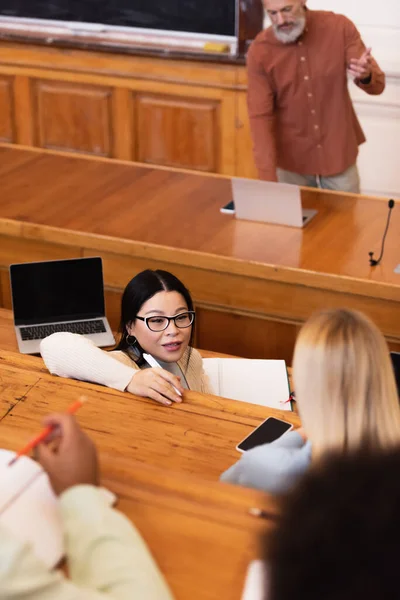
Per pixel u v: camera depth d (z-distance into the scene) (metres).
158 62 4.94
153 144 5.23
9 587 0.71
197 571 0.87
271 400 2.25
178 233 3.09
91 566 0.77
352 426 1.14
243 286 2.94
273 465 1.35
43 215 3.25
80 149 5.41
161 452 1.67
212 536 0.92
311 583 0.52
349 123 3.80
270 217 3.15
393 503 0.53
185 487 1.00
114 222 3.18
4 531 0.74
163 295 2.19
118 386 1.87
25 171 3.67
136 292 2.21
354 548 0.52
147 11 4.98
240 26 4.72
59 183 3.54
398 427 1.14
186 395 1.86
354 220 3.18
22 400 1.82
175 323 2.20
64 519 0.82
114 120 5.24
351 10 4.61
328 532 0.53
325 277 2.80
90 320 2.68
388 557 0.51
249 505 0.97
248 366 2.38
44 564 0.76
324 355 1.15
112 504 0.97
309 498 0.55
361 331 1.16
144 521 0.94
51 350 1.95
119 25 5.09
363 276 2.78
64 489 0.87
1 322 2.67
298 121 3.76
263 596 0.57
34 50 5.19
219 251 2.95
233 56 4.76
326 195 3.38
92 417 1.77
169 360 2.22
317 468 0.57
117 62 5.04
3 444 1.11
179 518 0.95
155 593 0.75
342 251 2.95
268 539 0.54
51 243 3.18
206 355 2.49
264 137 3.69
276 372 2.35
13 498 0.88
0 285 3.37
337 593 0.51
